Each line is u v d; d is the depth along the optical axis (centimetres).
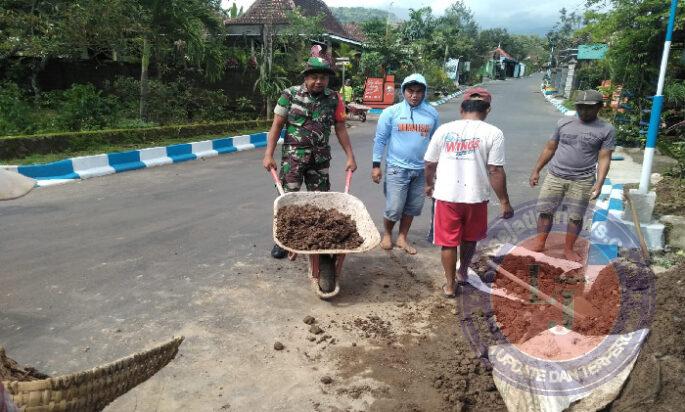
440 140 416
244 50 1777
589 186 491
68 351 338
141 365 213
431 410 292
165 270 474
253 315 395
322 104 488
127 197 742
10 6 1248
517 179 910
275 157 1145
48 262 485
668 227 540
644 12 1208
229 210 685
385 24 3503
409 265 508
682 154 833
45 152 941
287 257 515
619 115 1334
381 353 348
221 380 313
